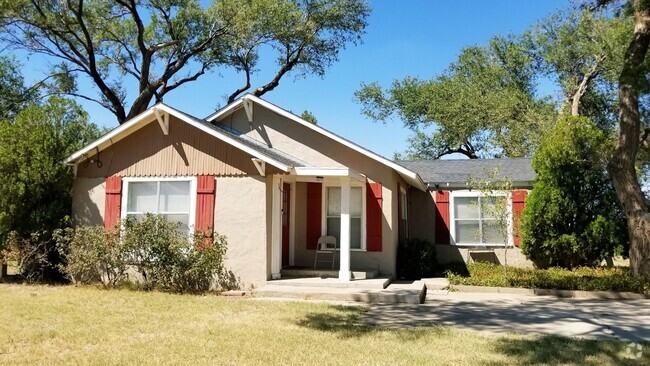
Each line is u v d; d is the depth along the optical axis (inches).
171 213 456.8
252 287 427.8
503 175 641.6
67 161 464.4
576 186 544.4
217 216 444.1
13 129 460.1
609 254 530.9
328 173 434.3
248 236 435.8
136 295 387.9
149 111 450.3
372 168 519.5
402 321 313.3
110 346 236.7
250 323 293.6
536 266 576.1
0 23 787.4
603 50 919.7
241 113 561.3
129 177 468.1
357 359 220.7
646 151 550.9
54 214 461.4
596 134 538.0
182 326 282.4
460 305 378.6
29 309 320.2
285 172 432.8
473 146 1286.9
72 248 434.9
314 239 533.0
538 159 559.8
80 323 284.4
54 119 492.7
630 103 486.6
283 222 521.0
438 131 1249.4
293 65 1087.0
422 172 700.0
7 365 203.2
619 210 537.3
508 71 1259.8
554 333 281.3
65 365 204.8
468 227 624.1
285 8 953.5
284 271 475.2
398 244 551.8
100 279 444.8
